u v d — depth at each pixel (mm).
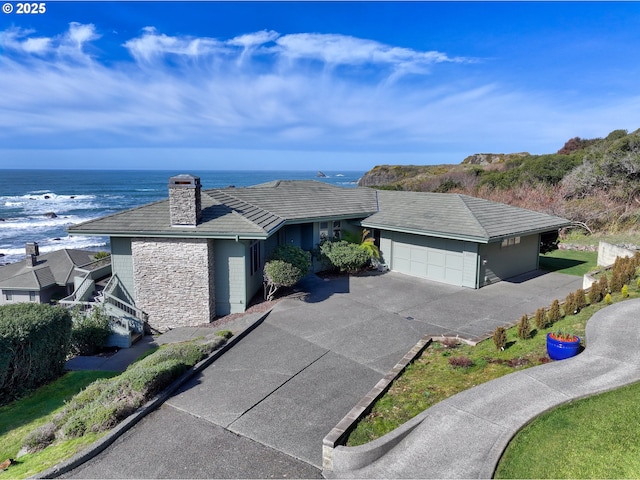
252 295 15102
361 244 18938
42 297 20766
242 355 10008
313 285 16375
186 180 13398
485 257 15914
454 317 12508
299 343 10672
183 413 7551
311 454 6395
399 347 10352
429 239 17125
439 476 5293
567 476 5082
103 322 13430
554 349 8328
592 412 6328
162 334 13758
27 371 9719
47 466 6184
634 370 7535
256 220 14367
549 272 18359
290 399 7992
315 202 19562
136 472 6031
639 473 5043
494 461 5441
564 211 25812
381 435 6406
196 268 13656
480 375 8055
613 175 25984
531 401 6707
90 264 19922
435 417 6508
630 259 14430
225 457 6340
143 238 13797
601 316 10383
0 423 8453
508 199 30000
